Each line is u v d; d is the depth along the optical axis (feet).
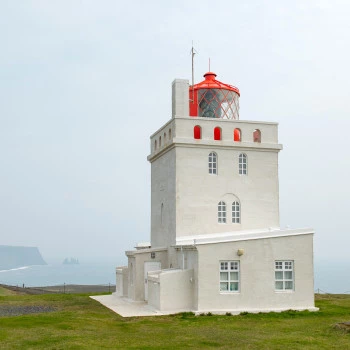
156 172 123.95
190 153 108.68
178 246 100.07
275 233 93.91
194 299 91.76
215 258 91.04
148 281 101.86
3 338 65.46
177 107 113.09
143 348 60.64
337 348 60.95
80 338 65.82
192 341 65.05
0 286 168.35
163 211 116.98
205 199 108.47
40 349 59.26
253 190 111.86
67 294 133.90
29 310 98.68
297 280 94.17
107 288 179.93
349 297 120.16
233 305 90.79
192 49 127.13
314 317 86.53
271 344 63.10
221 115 119.65
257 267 92.53
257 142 113.50
